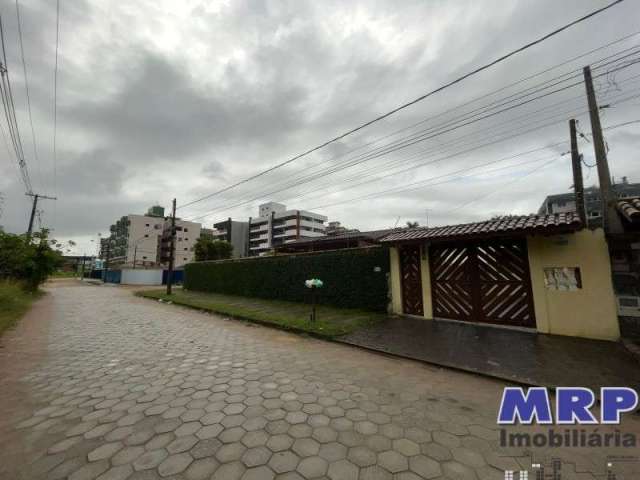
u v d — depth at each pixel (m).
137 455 2.34
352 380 4.03
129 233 63.66
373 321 7.73
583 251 5.83
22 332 7.34
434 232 7.67
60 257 21.23
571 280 5.92
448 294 7.61
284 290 12.78
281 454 2.35
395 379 4.07
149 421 2.89
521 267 6.54
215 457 2.31
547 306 6.12
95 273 52.69
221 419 2.93
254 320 8.51
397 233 8.84
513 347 5.24
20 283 17.12
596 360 4.48
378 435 2.64
